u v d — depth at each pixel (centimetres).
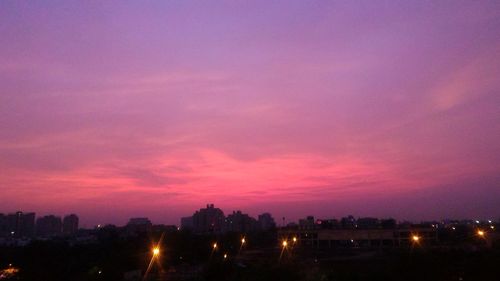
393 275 4109
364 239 9988
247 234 13388
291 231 10675
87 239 13050
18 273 5547
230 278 4191
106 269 5909
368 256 6284
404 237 9706
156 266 7019
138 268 6812
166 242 8700
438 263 4156
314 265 4897
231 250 9488
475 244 7881
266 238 12850
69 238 14200
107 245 8525
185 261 7944
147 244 8431
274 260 5331
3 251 7012
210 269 4634
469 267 4025
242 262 5819
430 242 9169
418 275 4034
